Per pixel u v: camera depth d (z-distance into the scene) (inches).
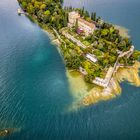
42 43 6491.1
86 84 5024.6
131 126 4084.6
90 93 4763.8
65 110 4306.1
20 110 4202.8
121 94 4817.9
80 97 4645.7
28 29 7204.7
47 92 4717.0
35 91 4717.0
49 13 7746.1
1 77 5017.2
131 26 7854.3
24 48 6176.2
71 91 4793.3
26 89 4749.0
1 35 6683.1
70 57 5561.0
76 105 4443.9
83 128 3978.8
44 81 5029.5
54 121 4052.7
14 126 3855.8
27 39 6614.2
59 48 6328.7
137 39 7042.3
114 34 6589.6
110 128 4018.2
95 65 5511.8
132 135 3905.0
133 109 4456.2
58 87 4877.0
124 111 4394.7
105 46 6156.5
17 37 6663.4
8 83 4857.3
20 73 5211.6
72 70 5423.2
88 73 5118.1
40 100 4490.7
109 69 5378.9
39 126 3917.3
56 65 5605.3
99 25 7106.3
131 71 5531.5
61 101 4507.9
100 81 4921.3
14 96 4525.1
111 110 4402.1
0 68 5290.4
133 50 6225.4
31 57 5836.6
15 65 5462.6
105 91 4845.0
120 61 5659.5
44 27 7362.2
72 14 7293.3
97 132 3927.2
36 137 3708.2
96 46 6131.9
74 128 3959.2
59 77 5191.9
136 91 4923.7
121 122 4153.5
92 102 4554.6
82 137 3811.5
